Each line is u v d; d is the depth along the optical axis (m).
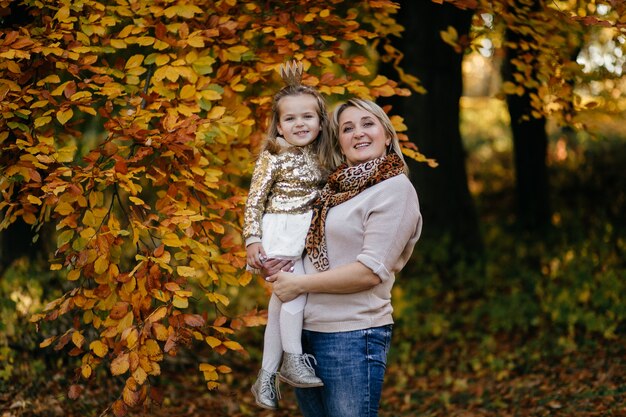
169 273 3.10
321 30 4.04
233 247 3.37
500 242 10.07
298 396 2.97
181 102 3.40
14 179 3.28
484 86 21.12
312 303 2.74
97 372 5.20
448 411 5.33
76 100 3.26
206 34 3.44
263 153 2.91
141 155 3.06
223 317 3.21
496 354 6.63
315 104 2.91
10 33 3.30
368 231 2.63
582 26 4.80
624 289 7.58
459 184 9.45
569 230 10.14
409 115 9.16
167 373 6.00
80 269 3.16
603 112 4.96
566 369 5.97
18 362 5.09
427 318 7.59
